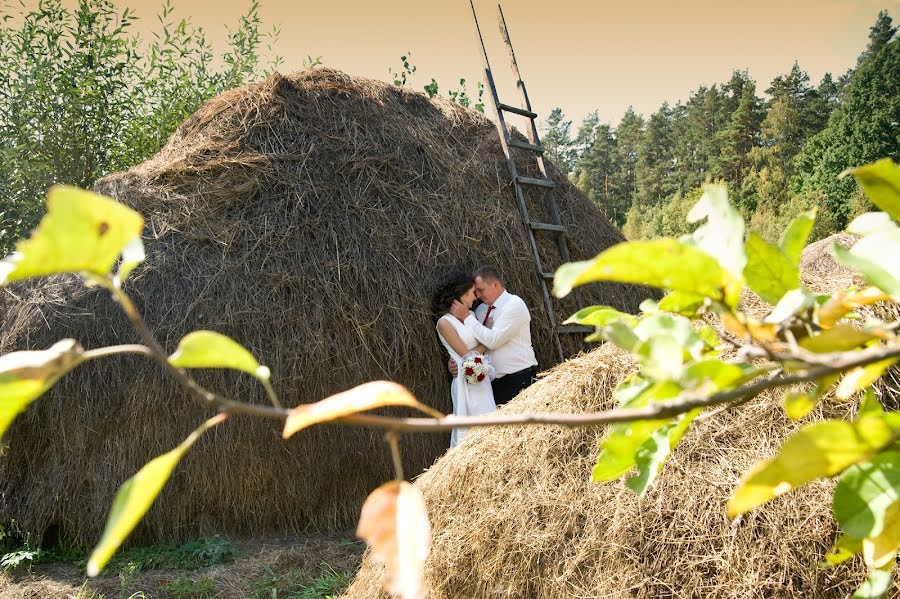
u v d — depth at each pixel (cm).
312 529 498
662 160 7812
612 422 51
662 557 217
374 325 510
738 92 7288
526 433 268
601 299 631
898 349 51
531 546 245
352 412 51
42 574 452
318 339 494
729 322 60
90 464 471
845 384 71
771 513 203
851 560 192
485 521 259
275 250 511
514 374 509
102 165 878
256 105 573
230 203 525
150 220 512
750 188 5162
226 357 52
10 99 828
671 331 67
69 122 841
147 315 481
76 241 44
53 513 474
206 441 475
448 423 51
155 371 473
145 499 47
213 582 431
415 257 541
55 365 48
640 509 225
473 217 582
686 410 52
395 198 559
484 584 254
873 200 59
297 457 489
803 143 6419
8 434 471
